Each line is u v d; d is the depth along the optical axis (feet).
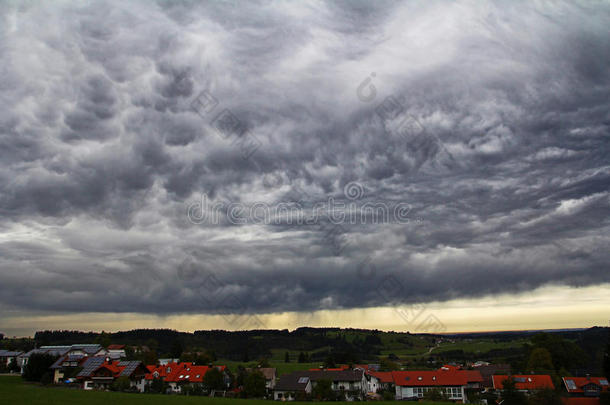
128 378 268.00
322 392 237.04
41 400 185.57
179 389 284.00
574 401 220.84
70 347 385.09
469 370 305.53
